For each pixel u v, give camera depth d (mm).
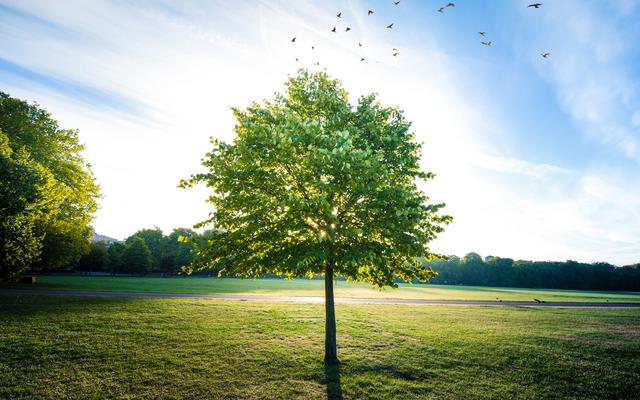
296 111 12211
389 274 10758
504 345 14055
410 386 9477
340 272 10586
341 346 13227
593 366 11711
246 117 11734
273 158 9664
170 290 32531
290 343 13359
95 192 32844
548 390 9562
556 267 113250
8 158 18375
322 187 8805
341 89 13078
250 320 17375
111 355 11062
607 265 110438
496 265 117812
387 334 15586
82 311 17438
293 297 30438
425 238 9242
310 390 8969
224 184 10016
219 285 48469
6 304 18656
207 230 69438
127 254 79125
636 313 26672
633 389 9781
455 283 119375
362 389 9133
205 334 14094
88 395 8234
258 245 10266
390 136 10703
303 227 9438
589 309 28719
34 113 30172
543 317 22625
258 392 8750
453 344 14023
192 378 9516
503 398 8938
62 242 33844
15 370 9461
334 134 10305
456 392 9203
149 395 8375
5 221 17047
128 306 19516
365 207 9445
